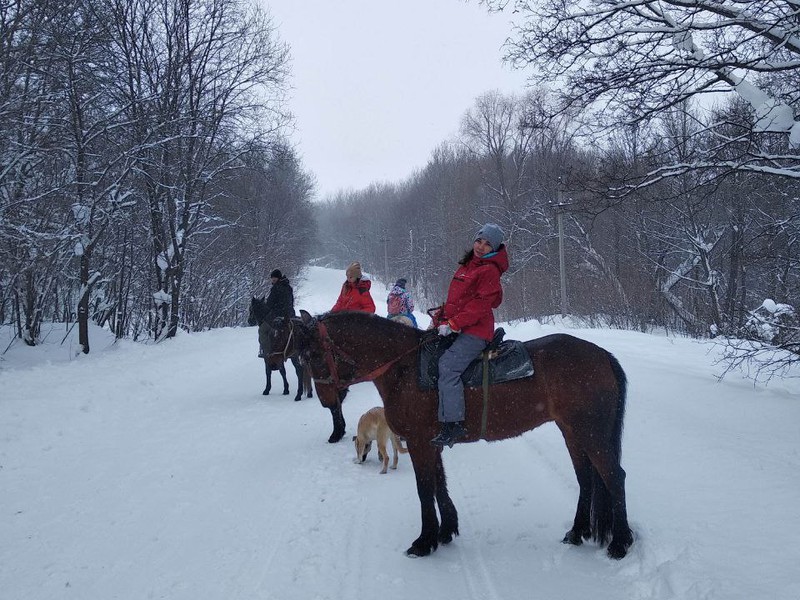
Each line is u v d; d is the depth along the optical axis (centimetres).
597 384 512
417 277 7438
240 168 2170
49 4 1373
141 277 2248
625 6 787
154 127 1684
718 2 761
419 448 533
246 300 3359
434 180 6644
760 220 1925
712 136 956
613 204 905
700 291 2684
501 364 520
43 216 1426
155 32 1950
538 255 4038
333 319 570
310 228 6906
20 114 1346
